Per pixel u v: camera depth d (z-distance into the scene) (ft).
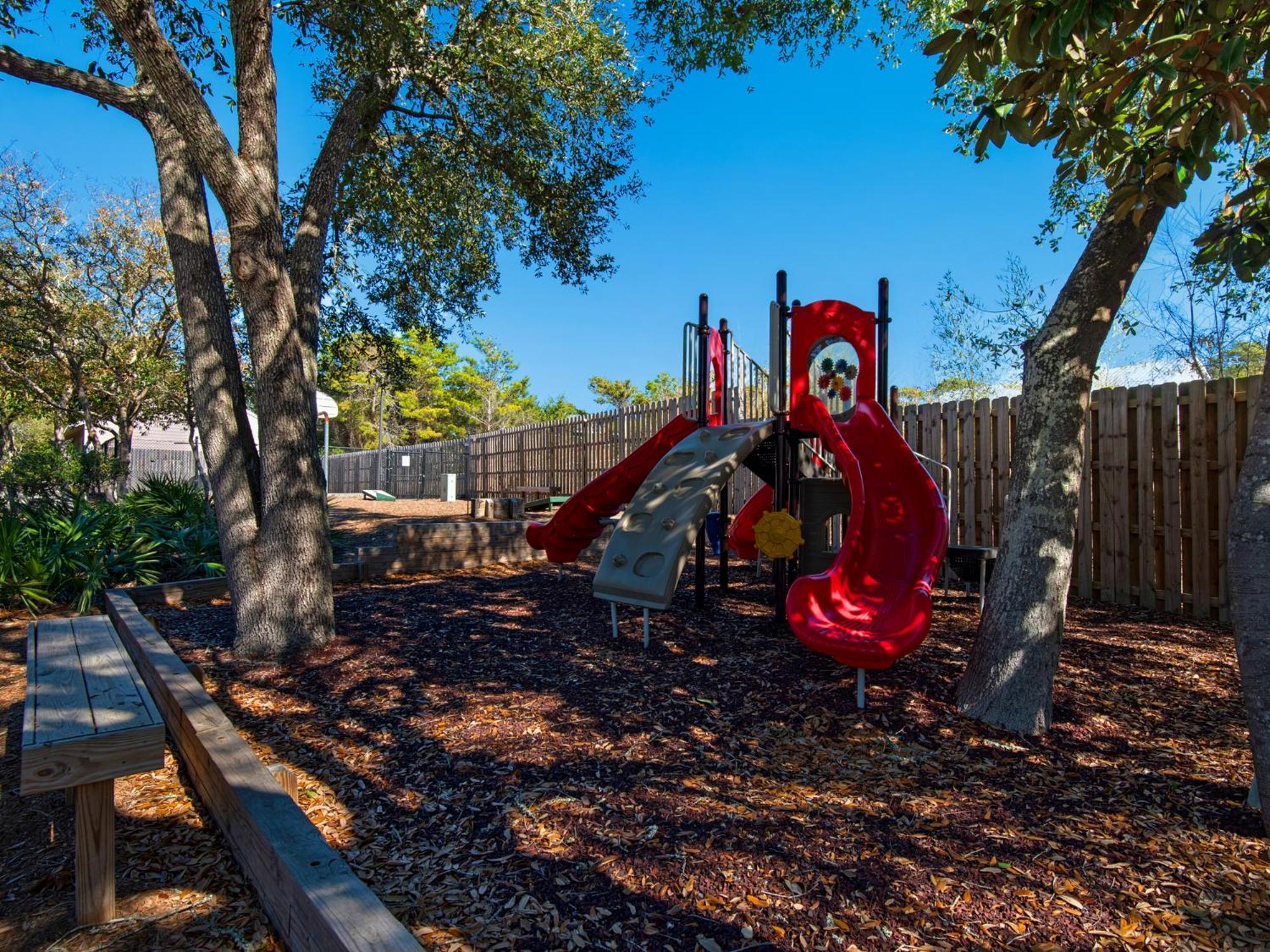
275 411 15.72
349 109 18.30
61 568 22.79
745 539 25.07
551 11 25.45
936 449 26.40
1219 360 29.50
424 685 14.08
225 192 14.66
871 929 6.87
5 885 8.18
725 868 7.91
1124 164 11.91
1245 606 7.91
